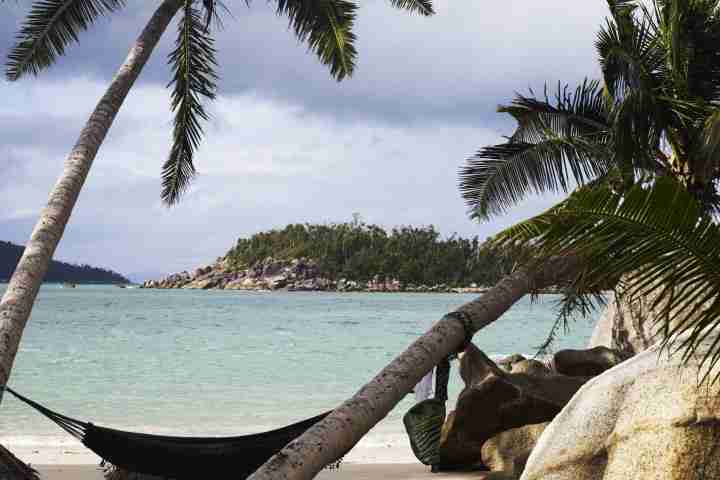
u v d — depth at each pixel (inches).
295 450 171.2
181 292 6742.1
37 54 389.1
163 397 621.3
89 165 280.4
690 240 166.4
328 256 7534.5
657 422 173.5
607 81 411.8
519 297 219.8
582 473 179.2
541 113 444.8
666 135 407.2
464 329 207.5
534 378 321.7
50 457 368.8
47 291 6417.3
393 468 338.3
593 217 171.5
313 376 769.6
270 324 1806.1
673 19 418.6
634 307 363.6
